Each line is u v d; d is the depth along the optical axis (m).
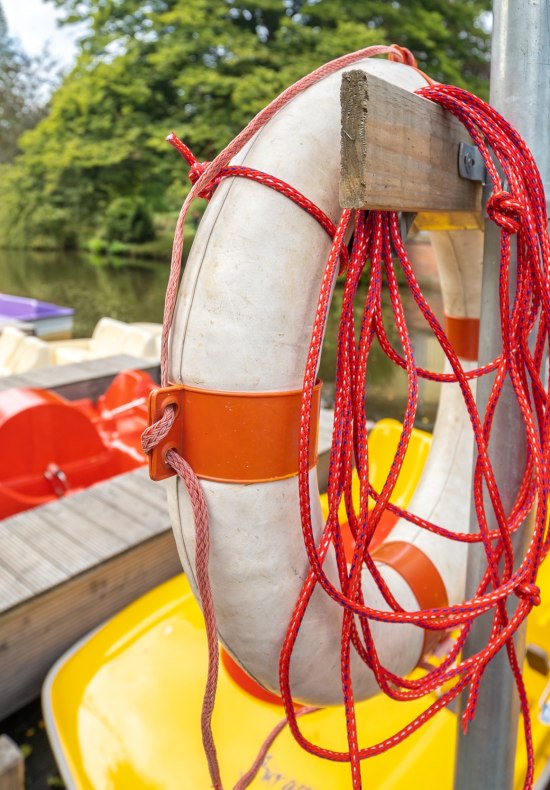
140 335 6.70
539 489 1.02
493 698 1.28
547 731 1.90
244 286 0.97
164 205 21.11
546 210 1.04
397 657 1.46
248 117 12.13
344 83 0.75
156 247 24.67
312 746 1.17
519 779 1.74
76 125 15.72
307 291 1.01
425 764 1.73
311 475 1.15
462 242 1.79
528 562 1.06
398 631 1.47
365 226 0.97
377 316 0.99
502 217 0.97
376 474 3.17
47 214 23.70
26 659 2.36
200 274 0.99
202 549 0.99
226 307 0.97
